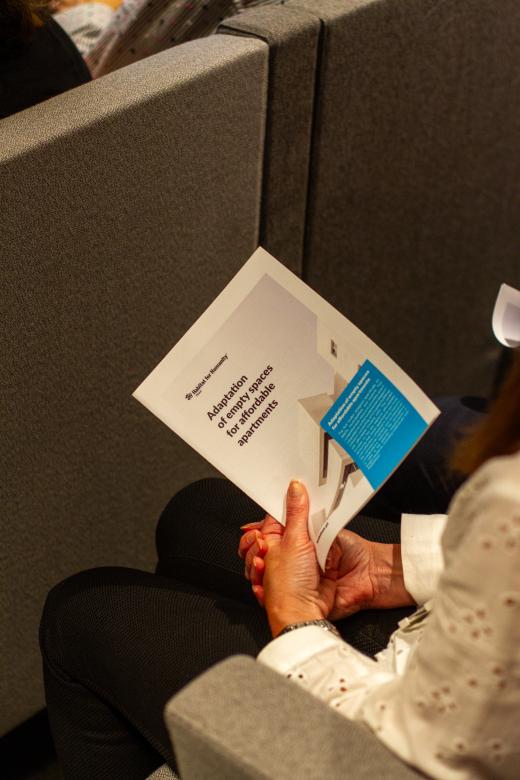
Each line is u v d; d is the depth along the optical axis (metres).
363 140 1.38
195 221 1.23
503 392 0.63
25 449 1.17
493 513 0.54
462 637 0.56
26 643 1.30
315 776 0.57
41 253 1.06
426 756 0.59
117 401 1.26
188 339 0.85
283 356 0.85
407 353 1.75
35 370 1.13
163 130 1.12
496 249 1.77
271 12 1.23
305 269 1.46
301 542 0.84
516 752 0.58
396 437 0.82
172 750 0.86
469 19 1.41
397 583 0.92
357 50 1.28
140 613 0.92
